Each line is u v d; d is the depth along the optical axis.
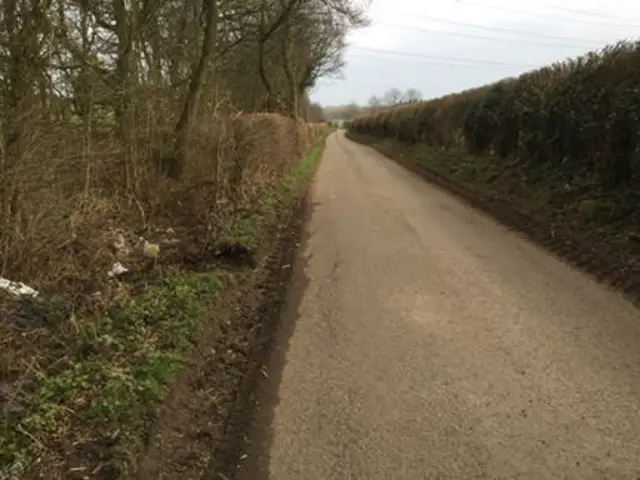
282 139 18.16
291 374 5.21
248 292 7.34
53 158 7.34
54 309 6.02
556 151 12.58
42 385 4.63
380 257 9.05
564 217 10.12
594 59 11.47
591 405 4.51
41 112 7.18
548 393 4.71
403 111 38.00
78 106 8.92
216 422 4.48
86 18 9.66
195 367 5.17
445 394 4.77
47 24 7.17
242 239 9.16
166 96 12.84
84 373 4.83
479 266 8.26
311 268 8.62
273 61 33.97
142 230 9.45
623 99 9.61
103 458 3.80
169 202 10.92
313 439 4.23
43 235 6.85
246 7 21.11
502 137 16.53
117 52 10.95
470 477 3.75
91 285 6.81
